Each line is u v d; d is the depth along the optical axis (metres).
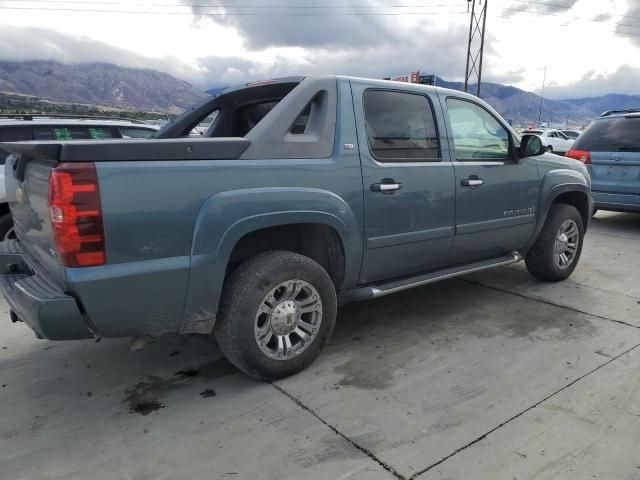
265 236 3.30
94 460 2.45
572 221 5.09
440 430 2.65
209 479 2.30
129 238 2.50
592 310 4.41
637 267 5.79
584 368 3.34
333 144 3.28
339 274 3.45
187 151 2.68
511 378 3.21
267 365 3.08
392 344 3.74
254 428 2.70
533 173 4.62
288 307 3.12
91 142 2.47
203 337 3.92
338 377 3.25
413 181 3.64
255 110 4.25
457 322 4.16
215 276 2.78
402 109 3.71
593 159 7.86
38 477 2.33
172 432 2.67
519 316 4.28
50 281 2.65
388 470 2.35
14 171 3.03
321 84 3.29
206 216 2.69
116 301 2.52
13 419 2.81
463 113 4.16
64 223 2.35
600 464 2.38
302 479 2.29
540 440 2.56
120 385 3.20
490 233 4.32
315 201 3.09
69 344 3.82
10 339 3.90
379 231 3.50
